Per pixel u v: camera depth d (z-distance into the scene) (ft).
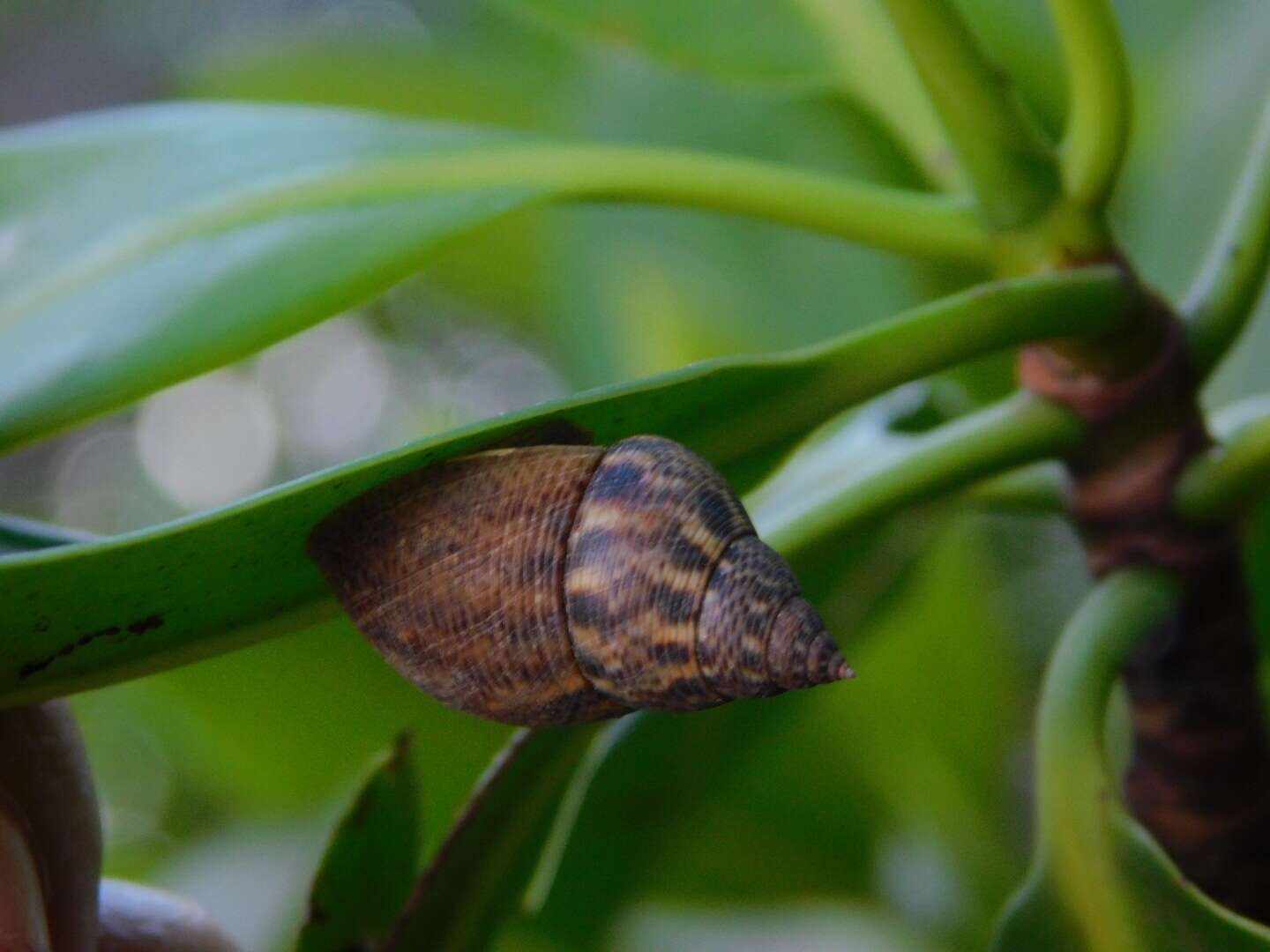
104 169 0.43
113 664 0.31
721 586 0.31
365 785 0.37
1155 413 0.38
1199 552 0.38
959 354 0.35
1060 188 0.38
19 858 0.32
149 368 0.39
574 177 0.40
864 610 0.52
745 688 0.31
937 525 0.50
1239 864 0.40
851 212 0.39
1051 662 0.37
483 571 0.32
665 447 0.32
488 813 0.37
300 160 0.42
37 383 0.39
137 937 0.38
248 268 0.40
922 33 0.37
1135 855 0.35
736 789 0.57
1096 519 0.39
